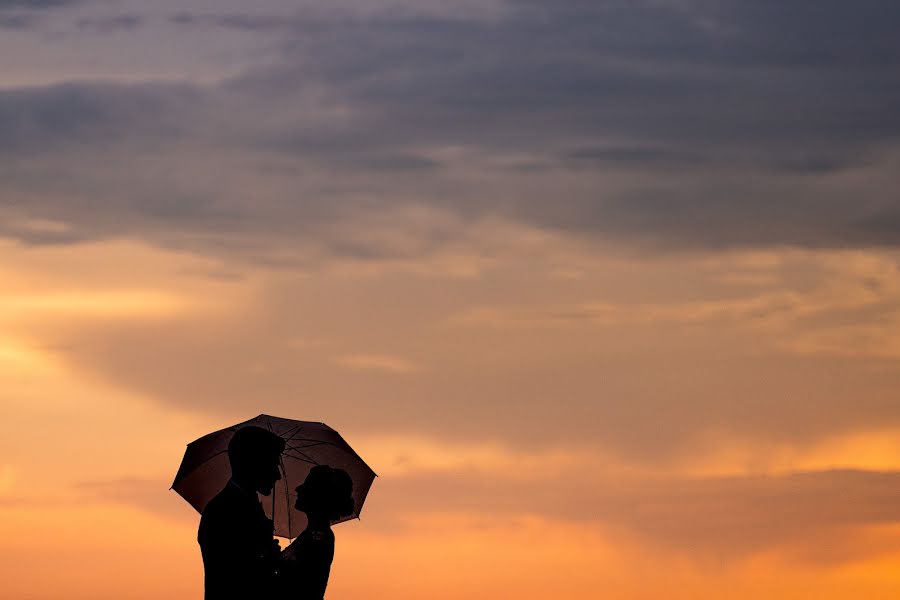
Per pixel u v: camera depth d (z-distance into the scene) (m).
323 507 7.68
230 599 7.18
